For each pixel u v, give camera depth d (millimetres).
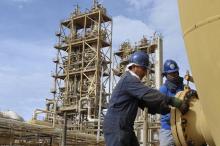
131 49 49750
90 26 55906
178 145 4223
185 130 4148
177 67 6090
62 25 56344
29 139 25375
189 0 3389
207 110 3373
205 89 3340
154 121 26531
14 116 33531
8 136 24234
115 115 4617
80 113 43312
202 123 3996
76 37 54812
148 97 4426
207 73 3281
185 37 3504
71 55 54188
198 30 3307
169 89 6090
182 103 4188
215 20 3154
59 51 55250
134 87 4516
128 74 4680
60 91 53719
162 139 6008
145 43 48750
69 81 53344
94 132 33969
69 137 27281
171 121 4277
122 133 4570
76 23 56219
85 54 53156
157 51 46625
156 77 44219
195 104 4203
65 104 50906
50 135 25656
